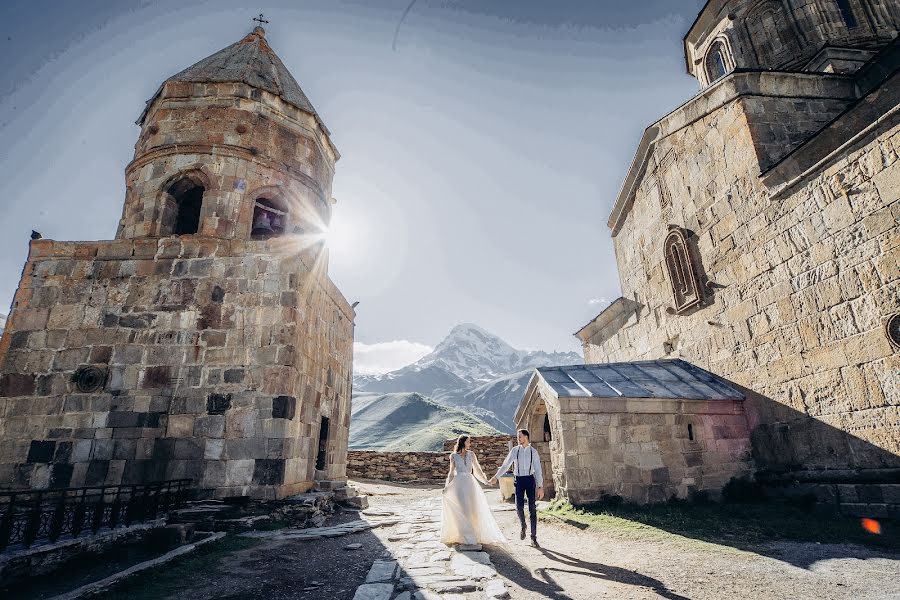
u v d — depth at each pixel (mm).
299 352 10672
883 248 8219
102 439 9641
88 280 10844
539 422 13164
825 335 9297
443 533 7590
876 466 8203
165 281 10797
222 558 6465
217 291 10680
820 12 15078
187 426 9688
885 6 14852
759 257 11086
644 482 10219
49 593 4809
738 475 10688
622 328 18422
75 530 5922
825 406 9234
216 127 12789
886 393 8102
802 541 7020
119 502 6844
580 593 4906
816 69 14453
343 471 14672
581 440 10281
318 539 7852
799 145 10023
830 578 5199
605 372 12617
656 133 15453
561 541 7539
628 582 5258
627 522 8562
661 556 6383
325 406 12797
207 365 10109
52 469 9484
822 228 9453
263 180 12906
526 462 7750
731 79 12258
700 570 5652
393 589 5156
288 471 9703
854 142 8773
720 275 12422
